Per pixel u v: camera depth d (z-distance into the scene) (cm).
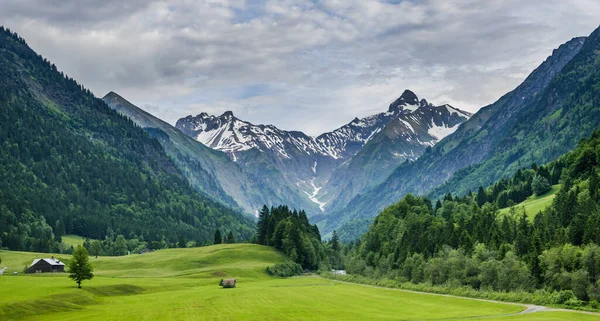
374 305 13400
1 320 10569
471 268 16438
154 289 16775
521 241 16438
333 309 12394
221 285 18325
